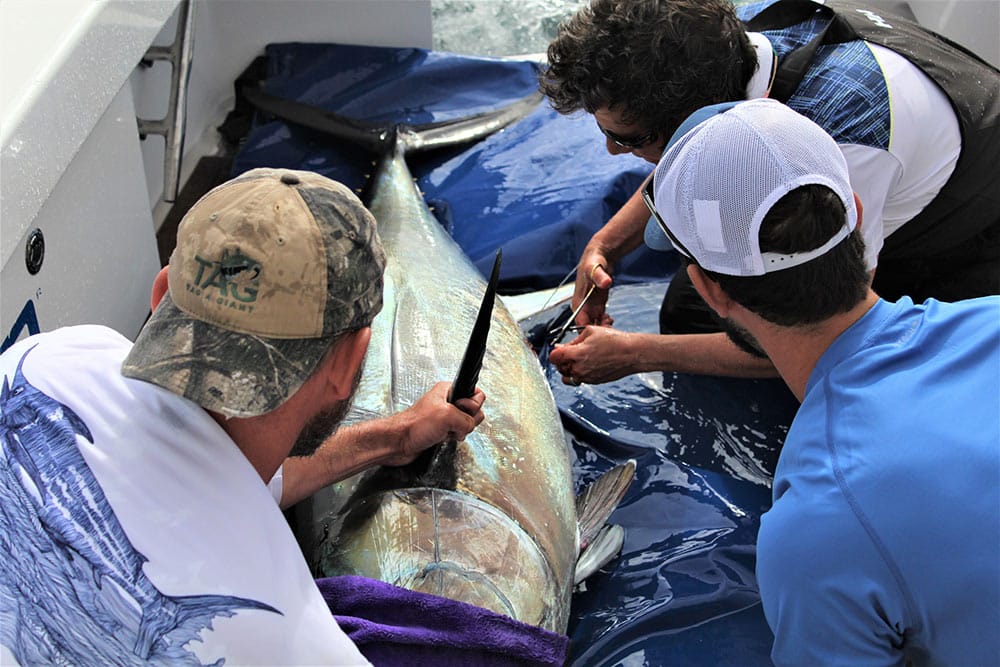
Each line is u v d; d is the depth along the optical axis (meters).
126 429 1.13
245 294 1.09
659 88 1.93
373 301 1.19
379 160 3.45
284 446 1.22
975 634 1.28
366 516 1.88
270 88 3.98
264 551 1.13
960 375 1.32
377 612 1.62
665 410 2.64
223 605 1.10
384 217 3.08
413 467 1.95
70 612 1.10
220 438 1.13
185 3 2.88
